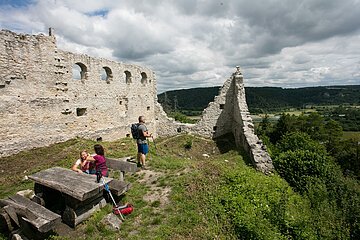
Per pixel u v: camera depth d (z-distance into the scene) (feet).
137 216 19.45
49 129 47.65
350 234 30.30
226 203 22.11
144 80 78.95
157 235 17.13
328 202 33.94
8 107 40.98
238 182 26.20
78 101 54.13
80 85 54.54
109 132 62.49
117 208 19.40
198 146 61.93
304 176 36.81
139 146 30.07
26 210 16.16
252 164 39.47
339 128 117.29
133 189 23.77
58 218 15.78
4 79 40.50
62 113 50.29
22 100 43.06
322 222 29.17
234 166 35.29
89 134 56.59
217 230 18.97
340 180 38.29
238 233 19.42
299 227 23.82
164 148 57.16
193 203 21.53
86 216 18.31
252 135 45.83
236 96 63.41
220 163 34.68
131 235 17.16
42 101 46.29
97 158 21.48
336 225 29.81
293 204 29.17
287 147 52.75
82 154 24.95
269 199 25.58
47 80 47.39
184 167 29.45
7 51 40.78
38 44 45.60
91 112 57.62
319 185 34.96
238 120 58.39
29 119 44.19
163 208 20.70
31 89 44.60
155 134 80.84
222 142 64.13
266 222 21.74
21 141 42.50
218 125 70.23
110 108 63.36
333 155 102.63
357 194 35.88
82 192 16.57
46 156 39.58
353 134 147.95
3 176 31.04
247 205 22.52
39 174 20.38
